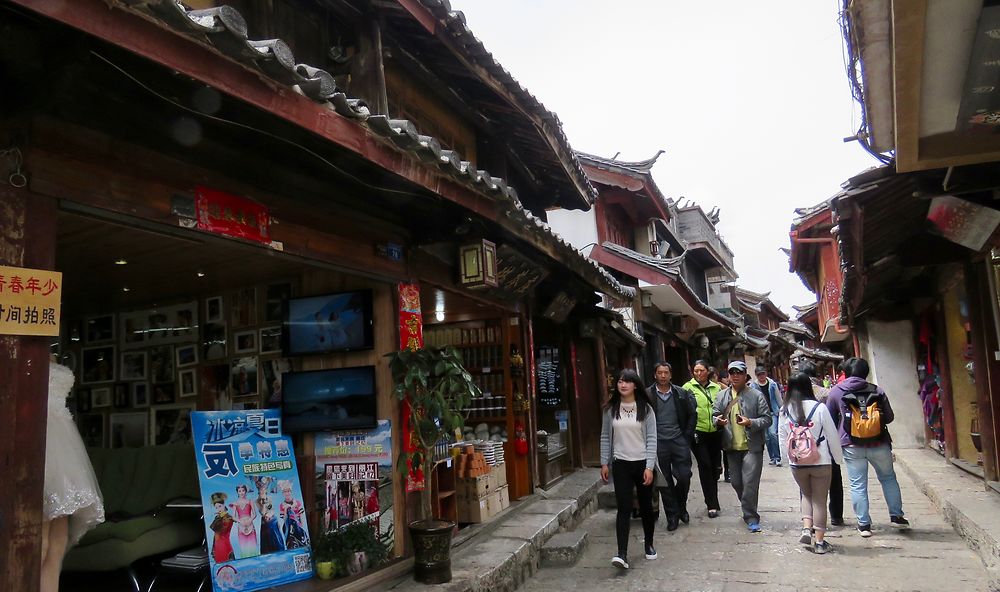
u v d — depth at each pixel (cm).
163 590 496
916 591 511
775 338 3278
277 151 411
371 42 561
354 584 469
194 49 266
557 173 1005
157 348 661
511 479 838
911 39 306
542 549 660
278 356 595
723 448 802
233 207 395
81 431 689
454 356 520
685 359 2127
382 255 541
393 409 538
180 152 363
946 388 1002
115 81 309
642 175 1524
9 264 271
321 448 554
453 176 467
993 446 752
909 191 566
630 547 701
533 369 923
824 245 1878
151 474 561
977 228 598
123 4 233
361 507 537
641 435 631
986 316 742
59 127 298
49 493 302
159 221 345
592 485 941
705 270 2439
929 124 403
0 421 263
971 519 606
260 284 613
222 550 441
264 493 481
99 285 599
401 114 700
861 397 700
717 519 801
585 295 1099
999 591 494
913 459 1087
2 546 258
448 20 561
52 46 268
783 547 656
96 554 473
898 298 1148
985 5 295
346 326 555
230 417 494
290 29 539
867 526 680
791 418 650
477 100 807
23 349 274
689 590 549
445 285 646
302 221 455
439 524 501
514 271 760
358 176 459
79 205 304
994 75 348
